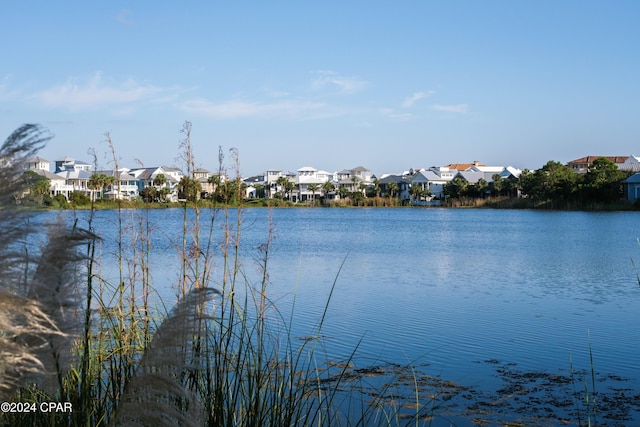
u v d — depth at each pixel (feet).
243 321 16.11
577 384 31.63
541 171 357.41
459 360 35.83
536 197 366.43
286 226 212.23
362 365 32.81
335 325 44.73
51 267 7.17
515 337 42.83
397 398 26.73
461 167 574.97
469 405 27.45
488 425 24.85
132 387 7.29
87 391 9.47
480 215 307.78
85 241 7.45
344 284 70.69
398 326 45.57
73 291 7.50
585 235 160.25
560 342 41.37
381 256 108.58
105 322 13.80
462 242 143.13
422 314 51.39
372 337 41.19
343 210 404.98
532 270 88.74
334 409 19.98
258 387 13.94
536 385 31.30
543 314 52.85
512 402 28.32
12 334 6.83
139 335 13.78
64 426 8.99
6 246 6.90
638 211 292.81
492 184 423.64
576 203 332.19
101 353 12.26
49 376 7.44
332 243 135.13
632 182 307.37
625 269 89.61
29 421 8.57
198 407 7.49
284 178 467.93
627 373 33.94
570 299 62.28
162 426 7.22
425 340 41.01
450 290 67.82
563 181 343.26
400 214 334.03
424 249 124.16
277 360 16.16
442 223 234.79
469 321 48.73
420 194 463.01
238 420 13.58
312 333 40.45
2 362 6.72
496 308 55.83
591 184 326.85
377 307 54.44
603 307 57.31
